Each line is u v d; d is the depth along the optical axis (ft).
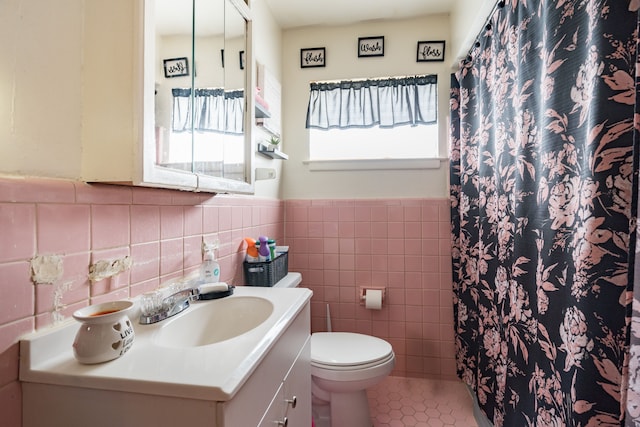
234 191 3.77
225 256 4.41
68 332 2.16
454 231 6.36
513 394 3.87
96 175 2.32
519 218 3.69
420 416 5.58
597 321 2.48
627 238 2.35
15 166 1.91
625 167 2.35
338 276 6.88
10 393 1.90
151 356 2.09
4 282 1.84
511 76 4.07
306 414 3.49
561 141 2.93
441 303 6.57
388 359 4.76
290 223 7.02
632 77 2.31
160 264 3.14
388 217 6.72
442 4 6.28
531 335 3.51
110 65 2.30
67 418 1.90
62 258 2.17
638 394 1.89
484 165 5.01
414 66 6.72
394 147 6.93
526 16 3.59
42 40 2.06
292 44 7.08
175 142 2.78
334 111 6.89
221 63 3.67
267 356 2.33
